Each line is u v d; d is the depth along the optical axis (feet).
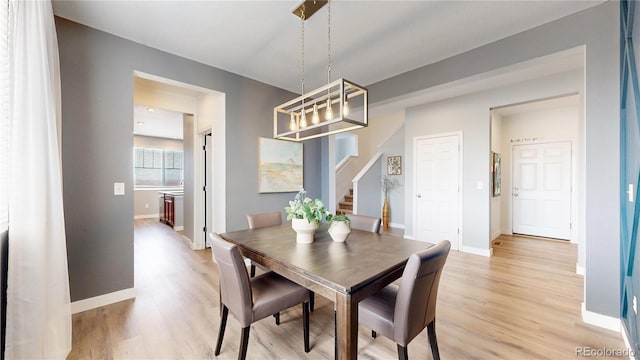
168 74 9.30
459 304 7.86
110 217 8.01
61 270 5.53
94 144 7.75
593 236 6.75
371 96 12.08
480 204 13.17
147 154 26.32
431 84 10.10
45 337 5.09
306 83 12.29
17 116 4.76
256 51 9.29
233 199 11.17
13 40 4.75
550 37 7.46
